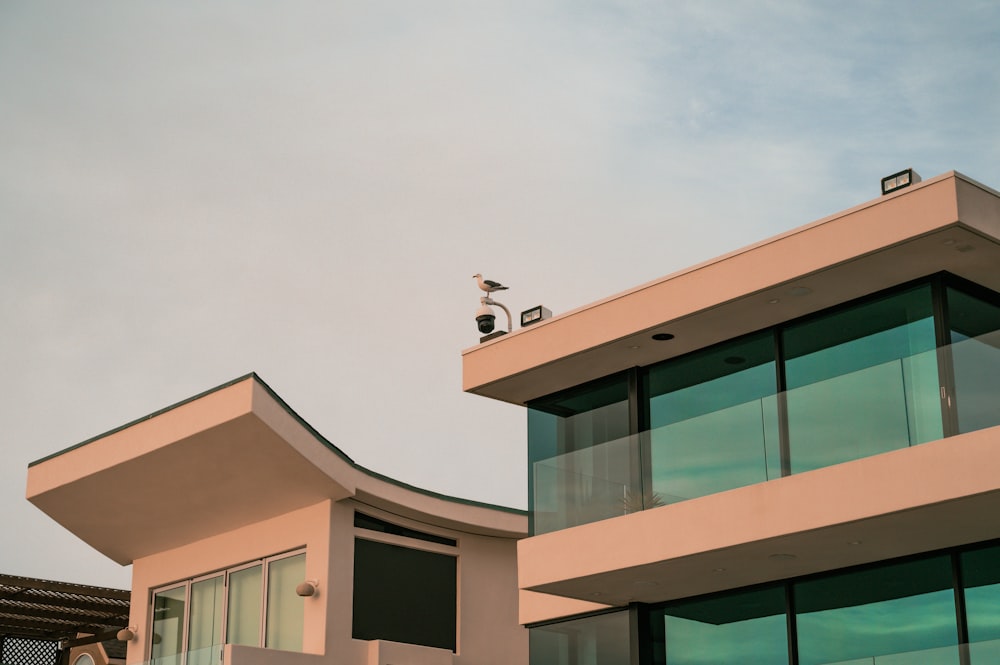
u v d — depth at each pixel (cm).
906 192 1321
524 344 1656
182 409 1948
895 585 1411
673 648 1587
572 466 1612
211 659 1831
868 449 1352
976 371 1298
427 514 2155
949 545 1370
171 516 2136
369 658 1994
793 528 1338
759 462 1432
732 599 1550
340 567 1994
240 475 1995
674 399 1611
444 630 2162
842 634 1438
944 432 1303
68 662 2484
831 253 1369
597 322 1579
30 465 2153
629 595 1590
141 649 2194
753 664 1505
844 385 1389
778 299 1455
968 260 1364
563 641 1677
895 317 1426
